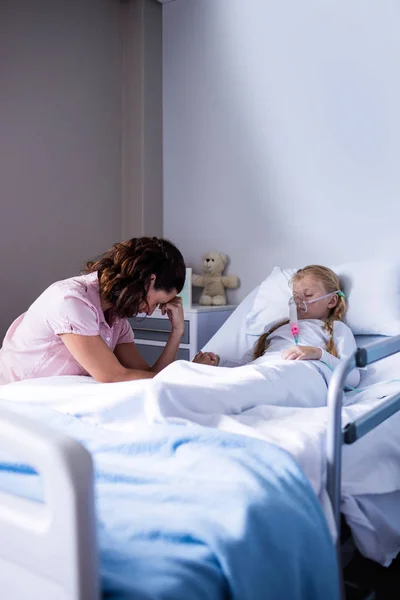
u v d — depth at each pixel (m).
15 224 2.84
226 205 3.15
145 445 1.03
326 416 1.28
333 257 2.79
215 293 3.12
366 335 2.19
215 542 0.75
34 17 2.88
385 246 2.64
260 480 0.90
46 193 2.97
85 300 1.58
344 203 2.74
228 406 1.25
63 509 0.64
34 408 1.20
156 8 3.33
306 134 2.85
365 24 2.64
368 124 2.65
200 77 3.22
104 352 1.55
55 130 3.00
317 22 2.79
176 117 3.33
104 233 3.29
